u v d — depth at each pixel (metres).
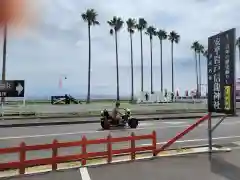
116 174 7.82
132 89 82.94
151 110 33.75
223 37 9.90
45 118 25.97
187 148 11.73
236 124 22.03
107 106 46.66
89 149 11.98
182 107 41.19
